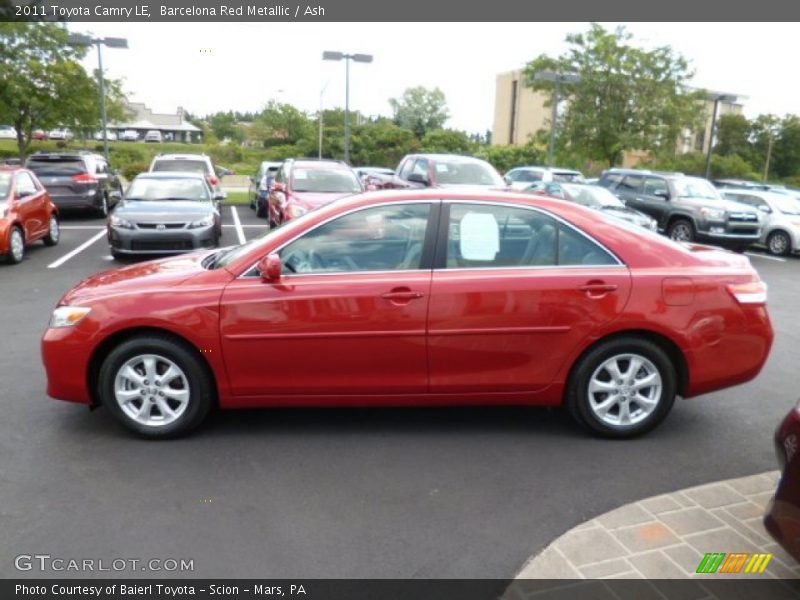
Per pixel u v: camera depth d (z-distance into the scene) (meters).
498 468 4.25
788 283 12.42
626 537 3.47
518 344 4.50
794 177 60.00
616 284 4.50
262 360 4.46
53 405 5.20
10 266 11.39
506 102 73.06
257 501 3.81
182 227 11.35
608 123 30.48
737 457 4.46
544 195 4.77
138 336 4.50
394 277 4.47
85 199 17.73
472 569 3.23
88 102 23.30
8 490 3.91
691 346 4.55
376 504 3.80
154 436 4.58
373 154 50.38
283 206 12.71
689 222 16.44
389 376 4.53
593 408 4.64
